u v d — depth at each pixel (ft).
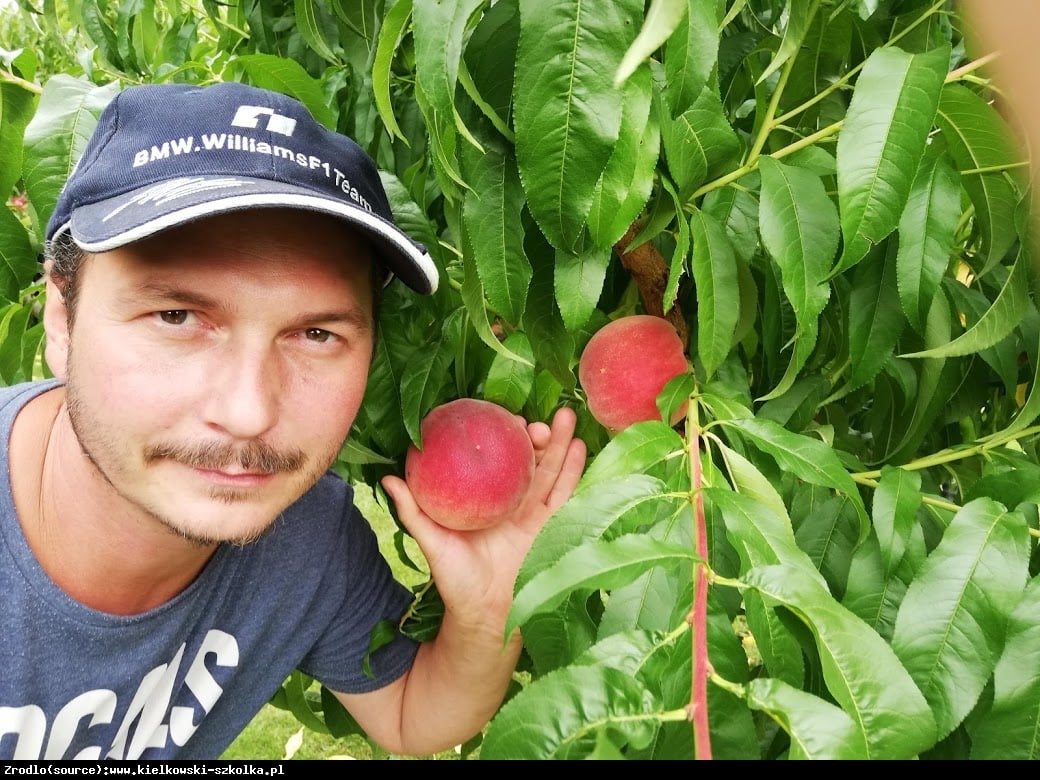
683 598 0.94
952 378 1.61
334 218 1.26
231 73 2.21
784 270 1.20
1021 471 1.25
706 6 0.99
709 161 1.28
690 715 0.78
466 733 1.87
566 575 0.87
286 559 1.76
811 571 0.97
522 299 1.19
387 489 1.60
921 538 1.28
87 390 1.21
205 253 1.15
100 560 1.46
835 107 1.62
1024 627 1.07
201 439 1.20
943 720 1.04
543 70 0.95
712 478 1.15
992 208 1.30
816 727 0.77
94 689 1.51
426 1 0.98
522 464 1.52
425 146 1.88
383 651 1.93
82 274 1.21
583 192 0.97
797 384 1.59
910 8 1.59
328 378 1.29
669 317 1.61
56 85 1.53
